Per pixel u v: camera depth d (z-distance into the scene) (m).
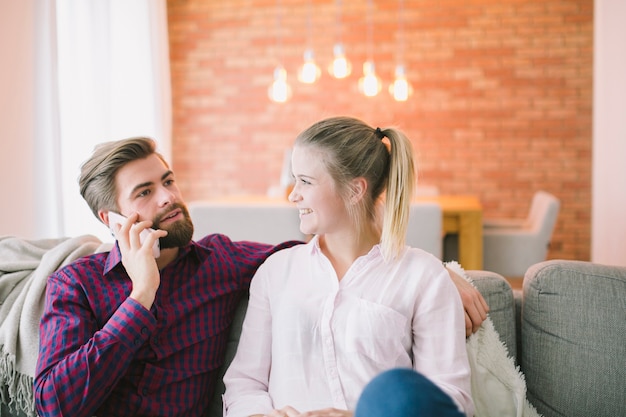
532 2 5.20
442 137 5.38
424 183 5.43
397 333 1.35
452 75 5.34
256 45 5.57
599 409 1.43
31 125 2.59
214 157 5.70
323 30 5.46
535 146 5.29
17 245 1.71
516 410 1.42
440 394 0.86
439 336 1.34
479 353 1.44
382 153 1.46
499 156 5.34
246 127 5.63
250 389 1.40
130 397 1.38
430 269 1.40
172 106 5.72
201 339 1.46
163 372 1.39
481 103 5.32
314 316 1.38
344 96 5.48
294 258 1.49
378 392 0.87
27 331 1.47
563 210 5.31
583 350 1.45
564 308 1.48
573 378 1.45
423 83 5.37
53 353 1.31
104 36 3.62
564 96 5.23
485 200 5.38
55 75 2.70
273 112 5.59
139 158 1.48
